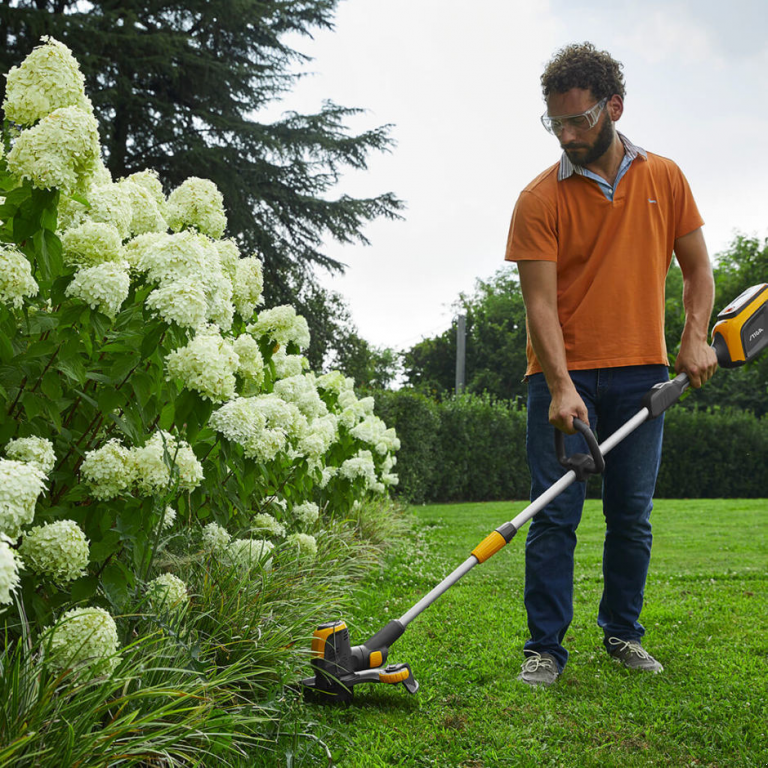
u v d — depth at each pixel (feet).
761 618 12.06
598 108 8.76
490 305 118.42
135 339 6.99
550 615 9.04
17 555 4.54
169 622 6.62
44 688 4.99
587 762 6.64
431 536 23.24
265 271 51.49
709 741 7.11
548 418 9.27
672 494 61.00
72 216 7.31
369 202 52.95
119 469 6.40
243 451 9.61
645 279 9.34
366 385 59.67
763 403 87.40
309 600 9.38
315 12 50.37
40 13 38.81
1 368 6.42
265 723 6.78
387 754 6.69
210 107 50.57
